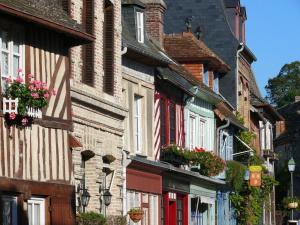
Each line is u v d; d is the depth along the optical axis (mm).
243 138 54125
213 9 55281
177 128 41281
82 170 29297
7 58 24578
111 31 31531
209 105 46281
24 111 24422
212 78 50000
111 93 31469
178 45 48125
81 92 28734
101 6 30719
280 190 84688
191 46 48000
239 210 52750
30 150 25062
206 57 47719
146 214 36031
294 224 58281
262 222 59562
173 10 55719
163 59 36438
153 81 37250
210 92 45219
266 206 59531
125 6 36312
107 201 30375
